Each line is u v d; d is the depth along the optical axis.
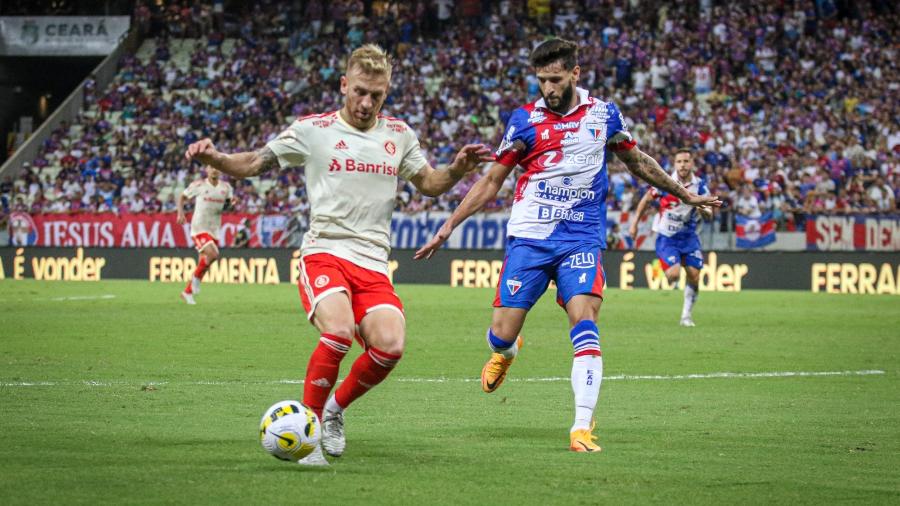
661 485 11.30
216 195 43.56
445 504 10.31
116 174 75.50
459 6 83.06
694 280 35.06
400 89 78.50
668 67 74.62
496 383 15.81
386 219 13.56
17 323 33.44
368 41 83.00
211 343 27.88
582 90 14.82
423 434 14.66
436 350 26.88
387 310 12.98
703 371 23.00
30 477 11.22
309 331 31.50
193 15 88.81
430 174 13.85
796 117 70.38
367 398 18.38
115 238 67.75
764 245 58.69
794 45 75.88
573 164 14.49
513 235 14.80
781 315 40.09
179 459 12.41
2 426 14.72
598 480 11.54
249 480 11.24
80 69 96.25
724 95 72.56
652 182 15.25
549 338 30.67
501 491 10.94
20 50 89.81
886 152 66.81
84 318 35.66
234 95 81.94
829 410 17.30
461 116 75.62
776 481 11.55
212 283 62.50
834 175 64.50
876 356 26.25
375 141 13.41
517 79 77.88
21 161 79.94
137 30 89.31
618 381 21.20
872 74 73.69
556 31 80.94
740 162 65.88
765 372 22.86
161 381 20.22
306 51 84.69
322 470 11.91
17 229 69.00
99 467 11.82
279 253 64.38
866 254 56.69
